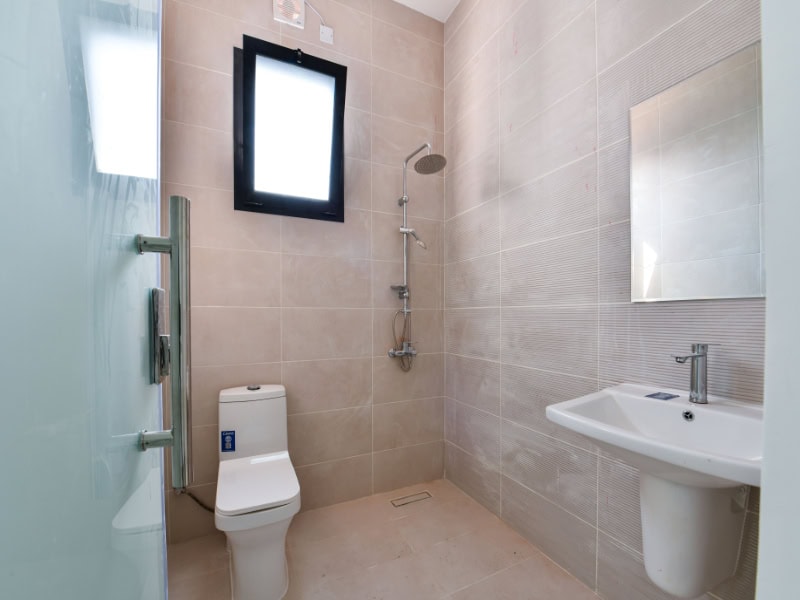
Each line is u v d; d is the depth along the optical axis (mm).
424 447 2207
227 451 1579
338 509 1899
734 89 957
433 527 1732
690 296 1048
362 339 2039
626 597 1216
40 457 220
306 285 1906
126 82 430
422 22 2227
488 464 1888
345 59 2000
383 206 2111
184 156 1666
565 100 1453
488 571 1436
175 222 482
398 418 2133
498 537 1655
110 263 363
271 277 1828
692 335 1051
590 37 1349
